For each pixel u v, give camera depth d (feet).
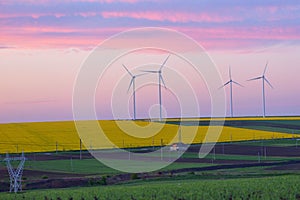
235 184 152.35
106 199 137.18
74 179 179.73
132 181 176.65
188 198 136.46
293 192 140.05
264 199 132.57
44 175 190.49
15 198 142.10
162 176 184.65
